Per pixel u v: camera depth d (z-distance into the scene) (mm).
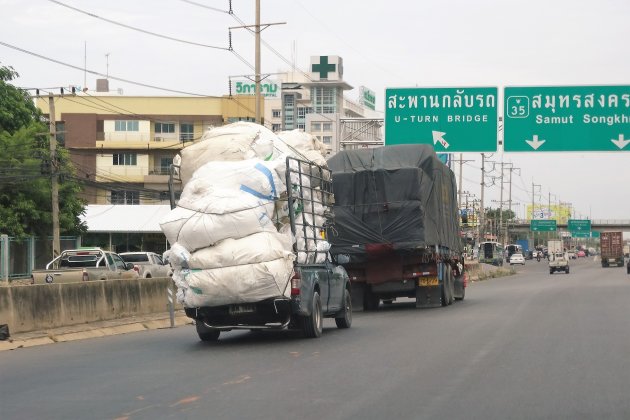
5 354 18375
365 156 29969
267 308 18328
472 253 99312
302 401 11078
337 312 22031
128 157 94000
